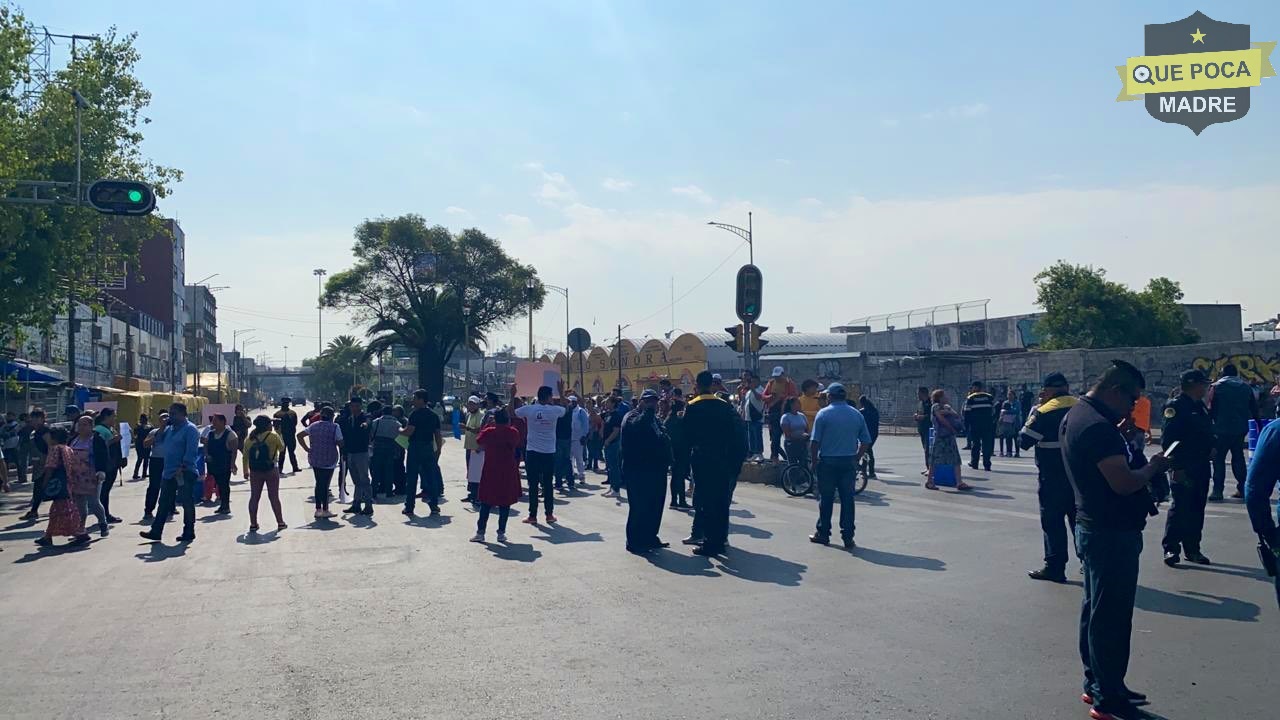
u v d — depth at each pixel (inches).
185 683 245.3
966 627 285.9
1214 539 426.3
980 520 512.7
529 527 538.0
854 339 2561.5
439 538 501.7
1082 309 1927.9
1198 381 366.0
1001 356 1494.8
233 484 894.4
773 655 258.8
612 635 283.7
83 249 1028.5
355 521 590.6
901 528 489.7
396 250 2704.2
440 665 255.4
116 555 480.4
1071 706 215.3
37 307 971.9
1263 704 214.1
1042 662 248.8
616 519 569.6
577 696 226.4
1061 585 344.5
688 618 303.9
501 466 484.7
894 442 1310.3
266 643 284.5
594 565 405.7
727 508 428.1
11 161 839.7
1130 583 205.2
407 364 5329.7
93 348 2247.8
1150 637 268.5
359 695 230.8
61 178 985.5
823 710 213.6
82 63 1131.9
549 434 550.0
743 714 211.6
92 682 248.4
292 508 683.4
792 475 665.6
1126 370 210.4
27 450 1015.6
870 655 257.1
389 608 328.2
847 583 354.0
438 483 636.7
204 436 682.8
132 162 1213.7
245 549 483.5
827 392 450.3
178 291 3956.7
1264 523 194.5
